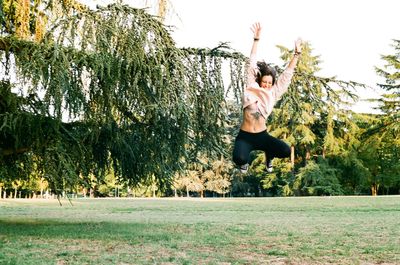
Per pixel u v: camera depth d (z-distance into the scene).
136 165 13.61
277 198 44.44
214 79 11.51
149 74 11.04
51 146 11.45
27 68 10.38
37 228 14.02
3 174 13.56
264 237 11.33
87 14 11.19
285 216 19.28
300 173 52.78
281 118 10.38
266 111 4.17
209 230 13.27
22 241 10.60
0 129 10.70
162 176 13.35
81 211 25.03
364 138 50.94
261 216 19.53
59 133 11.50
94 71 10.70
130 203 35.66
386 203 28.03
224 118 11.80
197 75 11.55
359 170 51.47
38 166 12.14
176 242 10.35
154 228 13.99
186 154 12.54
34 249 9.22
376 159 55.25
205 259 7.88
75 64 10.91
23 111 11.20
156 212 23.52
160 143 12.44
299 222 16.02
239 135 4.16
